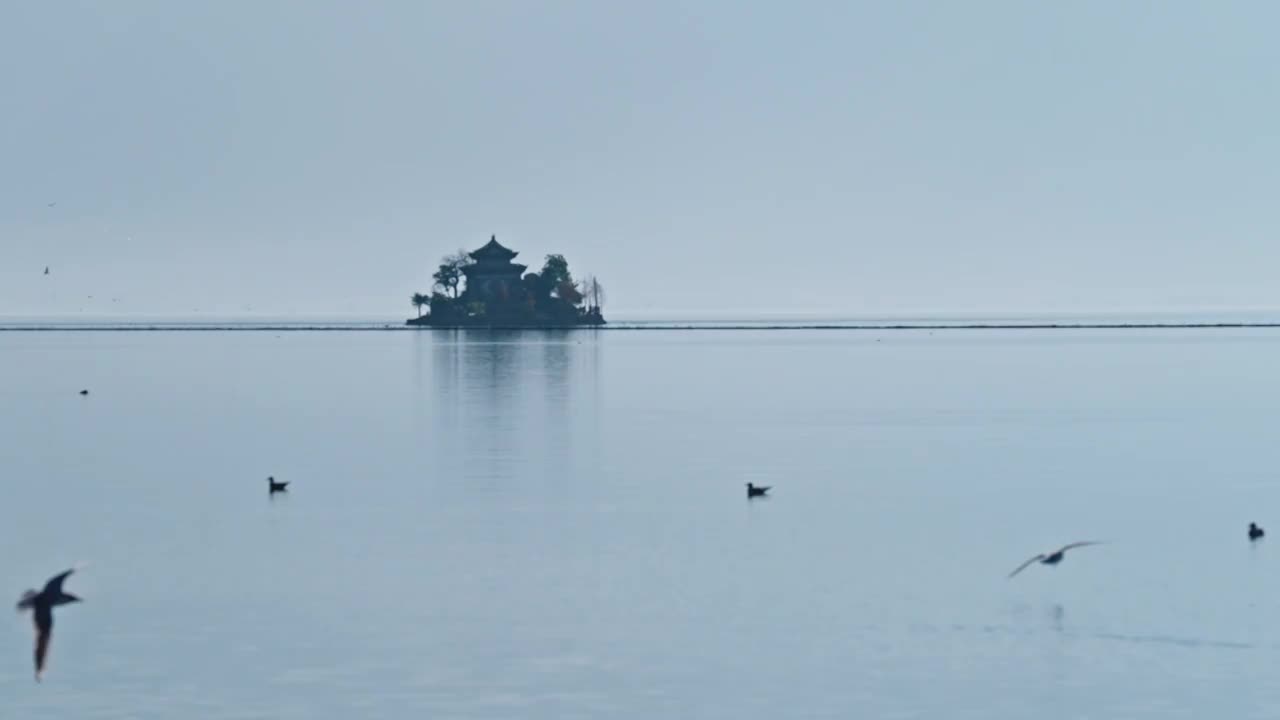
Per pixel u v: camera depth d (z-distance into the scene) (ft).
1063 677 170.81
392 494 295.89
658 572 221.05
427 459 355.77
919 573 220.23
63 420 479.00
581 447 383.45
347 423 458.91
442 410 506.89
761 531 253.65
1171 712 159.84
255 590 209.97
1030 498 289.53
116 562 229.04
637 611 199.31
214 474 328.90
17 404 553.23
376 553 235.20
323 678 171.12
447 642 184.85
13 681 169.99
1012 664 175.42
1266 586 210.18
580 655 179.63
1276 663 174.70
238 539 246.68
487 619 194.90
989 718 158.71
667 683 169.68
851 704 162.91
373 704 163.02
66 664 175.83
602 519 265.54
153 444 397.39
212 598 205.77
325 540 245.65
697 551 236.43
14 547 241.35
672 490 300.61
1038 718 158.51
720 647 182.50
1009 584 212.64
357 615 197.26
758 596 206.28
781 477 320.91
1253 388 619.67
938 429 435.12
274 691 166.71
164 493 298.97
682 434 419.54
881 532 252.62
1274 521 261.44
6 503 286.25
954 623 192.34
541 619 194.90
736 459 355.15
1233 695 164.45
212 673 172.65
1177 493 295.48
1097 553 233.76
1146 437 410.31
